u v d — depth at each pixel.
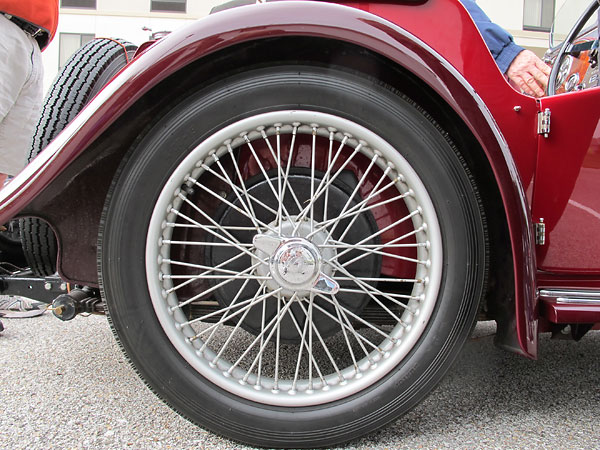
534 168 1.30
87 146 1.07
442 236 1.15
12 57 1.86
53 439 1.17
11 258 1.94
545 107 1.28
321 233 1.16
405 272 1.27
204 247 1.25
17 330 2.12
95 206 1.25
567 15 1.82
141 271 1.12
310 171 1.23
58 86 1.59
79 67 1.63
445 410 1.37
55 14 2.02
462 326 1.16
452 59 1.27
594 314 1.18
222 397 1.15
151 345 1.13
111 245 1.12
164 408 1.36
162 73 1.04
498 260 1.24
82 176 1.22
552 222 1.31
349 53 1.13
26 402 1.38
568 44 1.71
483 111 1.12
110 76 1.68
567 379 1.63
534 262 1.16
